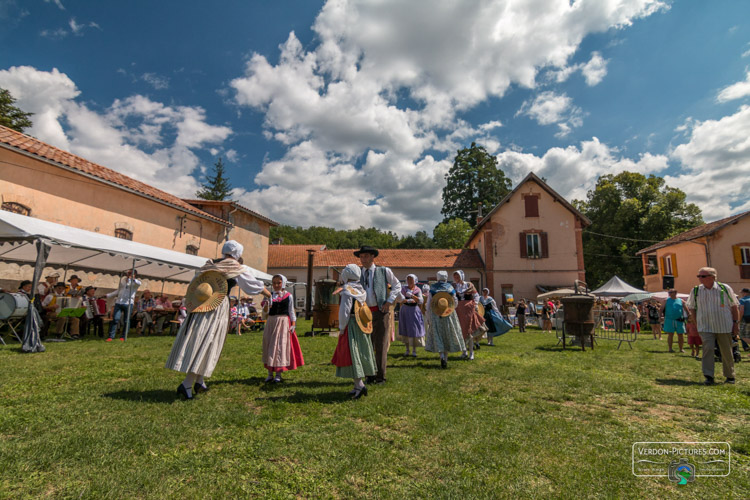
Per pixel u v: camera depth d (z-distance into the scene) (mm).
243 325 14414
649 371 6574
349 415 3732
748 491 2410
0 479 2260
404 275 31344
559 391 4875
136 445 2832
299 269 32219
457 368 6504
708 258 23719
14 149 11852
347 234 94562
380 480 2451
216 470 2514
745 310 10055
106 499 2111
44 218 12945
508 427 3434
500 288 28562
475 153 54375
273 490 2295
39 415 3398
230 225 22266
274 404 4012
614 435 3322
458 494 2264
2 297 7824
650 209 35812
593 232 40250
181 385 4141
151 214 17500
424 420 3576
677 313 9883
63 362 6141
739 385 5551
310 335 12500
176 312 13273
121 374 5352
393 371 6129
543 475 2568
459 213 53375
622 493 2352
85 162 15688
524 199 29547
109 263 14133
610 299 22641
